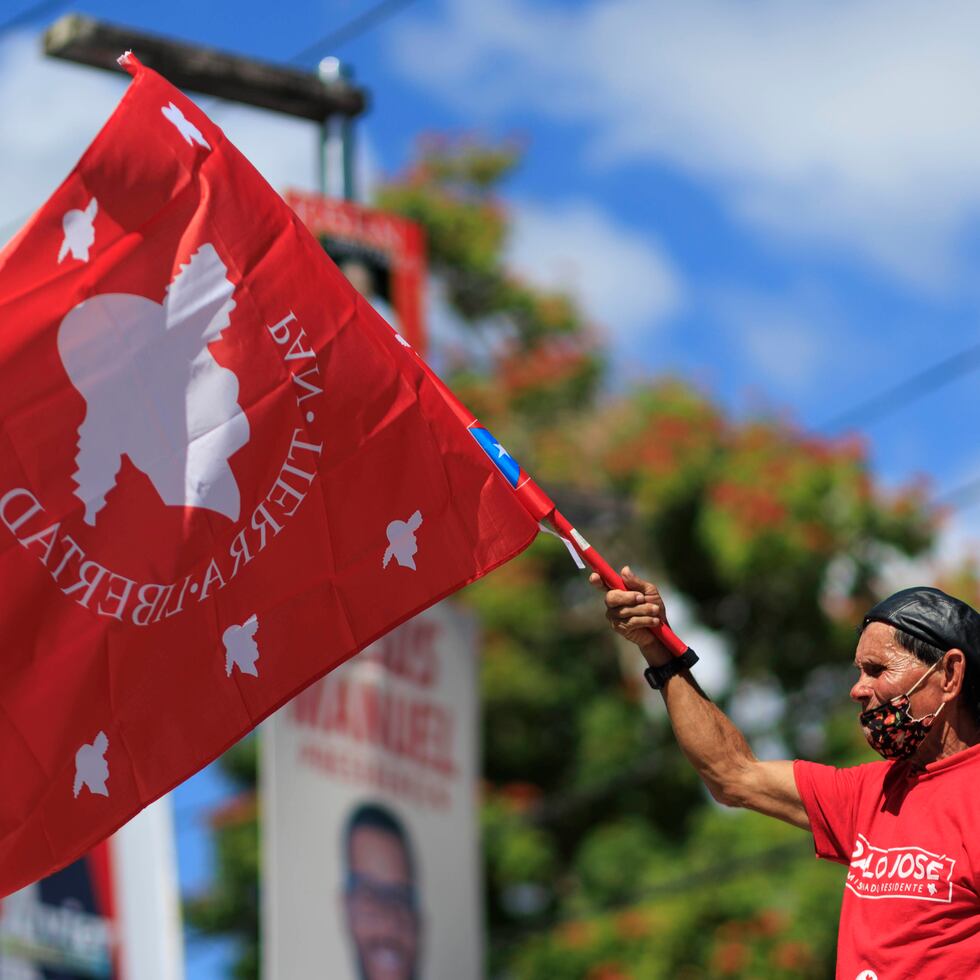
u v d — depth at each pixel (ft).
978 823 53.47
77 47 127.44
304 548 63.46
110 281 62.18
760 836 224.94
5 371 60.49
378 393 65.05
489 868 228.84
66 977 139.95
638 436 243.81
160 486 61.98
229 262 63.87
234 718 61.98
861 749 235.40
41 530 60.39
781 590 245.24
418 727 144.77
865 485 238.89
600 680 245.86
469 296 256.52
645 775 238.89
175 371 62.64
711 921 222.07
